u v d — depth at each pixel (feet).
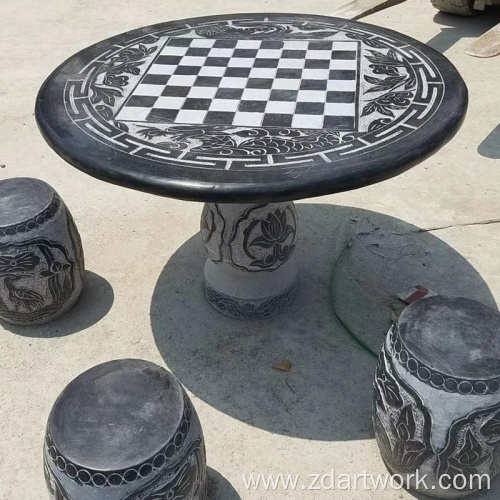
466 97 7.87
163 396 5.93
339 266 10.55
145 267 10.81
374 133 7.00
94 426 5.65
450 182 12.67
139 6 23.17
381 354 6.83
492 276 10.18
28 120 15.71
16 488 7.30
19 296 9.10
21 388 8.59
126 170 6.39
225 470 7.39
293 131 7.13
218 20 11.32
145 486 5.47
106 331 9.52
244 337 9.31
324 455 7.54
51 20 22.15
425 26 20.53
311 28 10.72
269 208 8.80
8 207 8.92
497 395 5.98
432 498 7.01
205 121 7.46
